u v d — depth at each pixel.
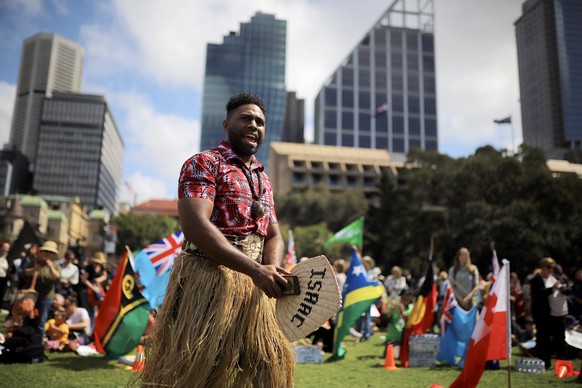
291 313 2.16
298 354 8.03
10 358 7.20
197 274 2.34
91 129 172.50
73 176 168.25
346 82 162.50
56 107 172.50
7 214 83.12
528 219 37.00
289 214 73.38
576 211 38.53
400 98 164.50
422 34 171.88
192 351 2.18
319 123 158.62
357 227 13.97
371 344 10.98
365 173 106.44
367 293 8.39
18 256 13.58
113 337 7.45
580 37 106.69
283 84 198.62
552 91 103.94
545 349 7.81
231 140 2.61
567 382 6.35
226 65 197.50
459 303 8.28
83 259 16.81
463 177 41.53
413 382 6.22
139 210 128.88
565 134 101.25
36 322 8.27
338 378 6.50
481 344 5.08
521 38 114.88
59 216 97.44
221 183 2.44
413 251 47.09
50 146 169.62
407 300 11.26
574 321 9.50
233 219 2.43
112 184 197.38
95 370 6.71
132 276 7.70
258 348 2.31
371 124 160.62
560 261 37.06
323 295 2.07
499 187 40.22
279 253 2.57
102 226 68.50
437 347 7.73
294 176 104.19
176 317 2.35
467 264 8.41
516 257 36.34
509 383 4.91
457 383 5.16
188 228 2.25
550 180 38.78
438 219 46.84
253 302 2.37
